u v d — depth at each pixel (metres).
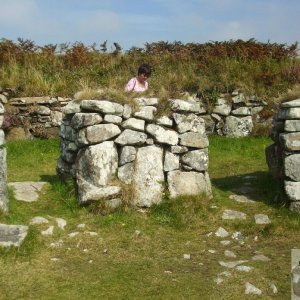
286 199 7.02
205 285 4.81
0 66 13.79
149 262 5.40
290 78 12.99
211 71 13.51
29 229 5.81
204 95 12.48
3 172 6.25
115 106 6.84
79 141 6.88
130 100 7.02
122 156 6.90
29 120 12.09
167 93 7.40
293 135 6.81
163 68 14.02
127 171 6.88
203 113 12.43
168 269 5.23
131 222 6.45
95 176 6.72
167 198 6.92
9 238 5.55
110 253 5.63
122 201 6.76
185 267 5.29
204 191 7.12
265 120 12.38
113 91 7.20
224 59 14.27
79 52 14.63
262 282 4.85
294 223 6.48
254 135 12.28
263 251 5.78
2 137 6.23
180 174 7.07
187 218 6.61
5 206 6.26
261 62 14.01
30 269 5.09
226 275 5.01
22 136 11.98
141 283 4.84
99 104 6.76
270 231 6.33
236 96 12.42
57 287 4.71
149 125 6.99
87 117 6.78
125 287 4.75
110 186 6.73
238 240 6.16
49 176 8.49
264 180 8.11
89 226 6.29
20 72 13.41
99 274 5.04
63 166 7.62
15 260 5.27
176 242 6.04
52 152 10.48
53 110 12.21
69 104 7.32
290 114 6.81
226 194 7.70
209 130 12.43
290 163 6.81
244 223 6.55
